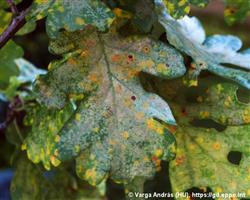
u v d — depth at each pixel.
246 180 0.37
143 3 0.37
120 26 0.37
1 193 0.70
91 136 0.35
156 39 0.36
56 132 0.36
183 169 0.38
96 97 0.36
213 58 0.40
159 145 0.35
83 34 0.36
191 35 0.42
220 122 0.38
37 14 0.34
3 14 0.40
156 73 0.36
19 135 0.47
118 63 0.36
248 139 0.38
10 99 0.48
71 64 0.36
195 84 0.37
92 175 0.35
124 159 0.35
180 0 0.35
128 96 0.36
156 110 0.36
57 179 0.47
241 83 0.37
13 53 0.44
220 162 0.38
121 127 0.35
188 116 0.39
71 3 0.34
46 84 0.36
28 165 0.46
